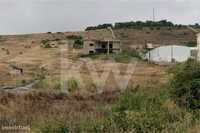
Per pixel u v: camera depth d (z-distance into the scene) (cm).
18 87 4147
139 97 2167
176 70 2298
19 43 15275
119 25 18200
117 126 1570
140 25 17988
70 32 17875
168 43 14775
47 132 1565
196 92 2112
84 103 2816
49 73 5922
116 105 2138
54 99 3139
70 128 1554
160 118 1697
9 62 8194
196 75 2198
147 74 5856
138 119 1625
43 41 15212
